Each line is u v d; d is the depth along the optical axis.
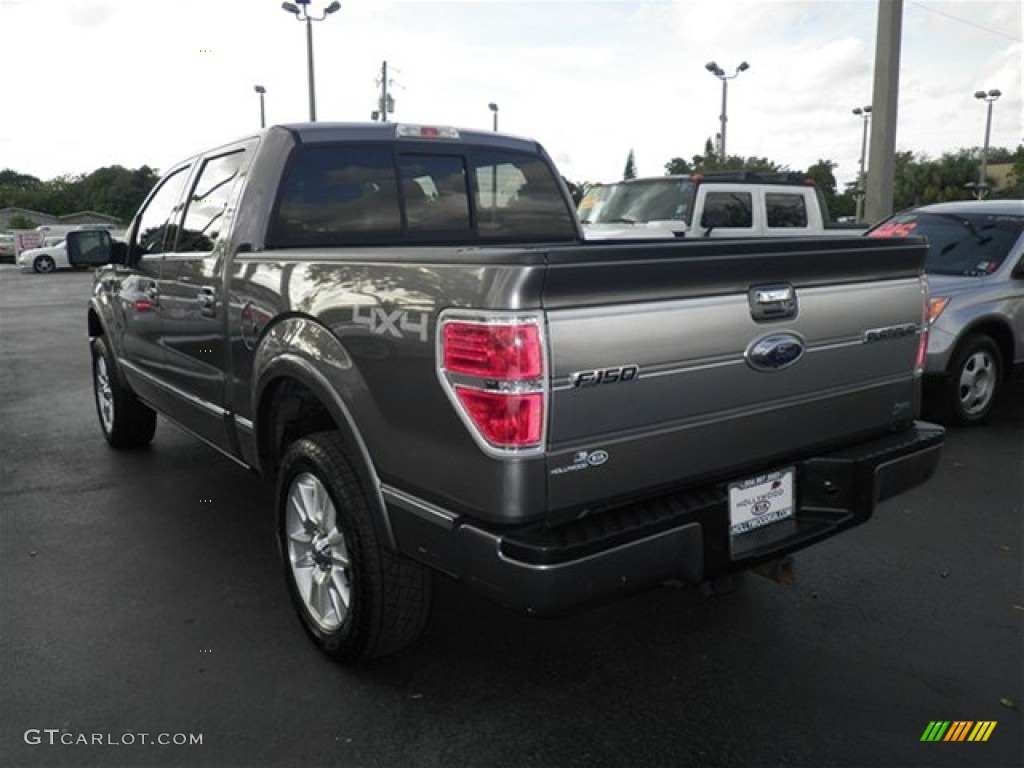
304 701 3.05
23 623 3.62
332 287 3.02
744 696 3.07
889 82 13.80
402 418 2.72
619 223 11.66
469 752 2.76
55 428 7.07
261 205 3.85
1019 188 56.28
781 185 12.06
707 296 2.72
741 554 2.90
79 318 16.44
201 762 2.71
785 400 3.00
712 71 29.53
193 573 4.12
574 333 2.43
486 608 3.75
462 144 4.46
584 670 3.25
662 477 2.70
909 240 3.35
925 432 3.53
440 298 2.54
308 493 3.35
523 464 2.40
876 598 3.83
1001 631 3.53
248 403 3.78
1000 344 6.96
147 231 5.24
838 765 2.70
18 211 73.31
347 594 3.19
